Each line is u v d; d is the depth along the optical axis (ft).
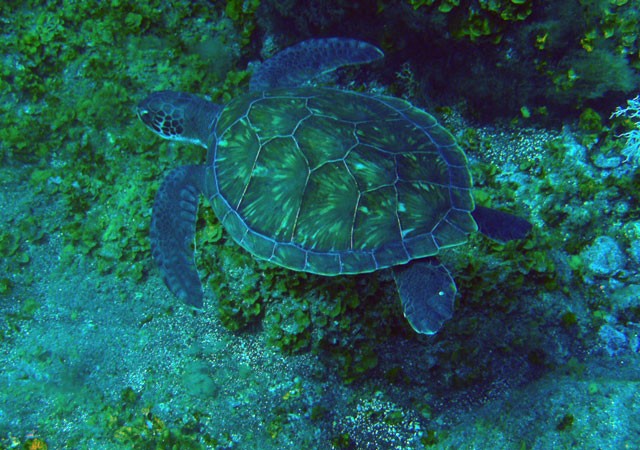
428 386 14.94
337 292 14.83
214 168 13.20
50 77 19.29
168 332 16.30
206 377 15.31
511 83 17.21
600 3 14.21
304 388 15.16
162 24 20.22
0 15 19.49
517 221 13.89
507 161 18.44
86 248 17.07
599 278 15.88
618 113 16.31
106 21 19.47
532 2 14.66
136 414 14.90
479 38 15.90
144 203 16.85
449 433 13.60
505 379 14.62
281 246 11.64
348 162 11.59
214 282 15.43
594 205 16.47
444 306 11.98
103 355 16.14
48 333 16.56
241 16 20.38
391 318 15.24
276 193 11.84
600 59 15.12
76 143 18.26
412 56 18.74
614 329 14.83
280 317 15.33
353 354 15.38
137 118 18.54
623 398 11.01
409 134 12.75
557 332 14.99
